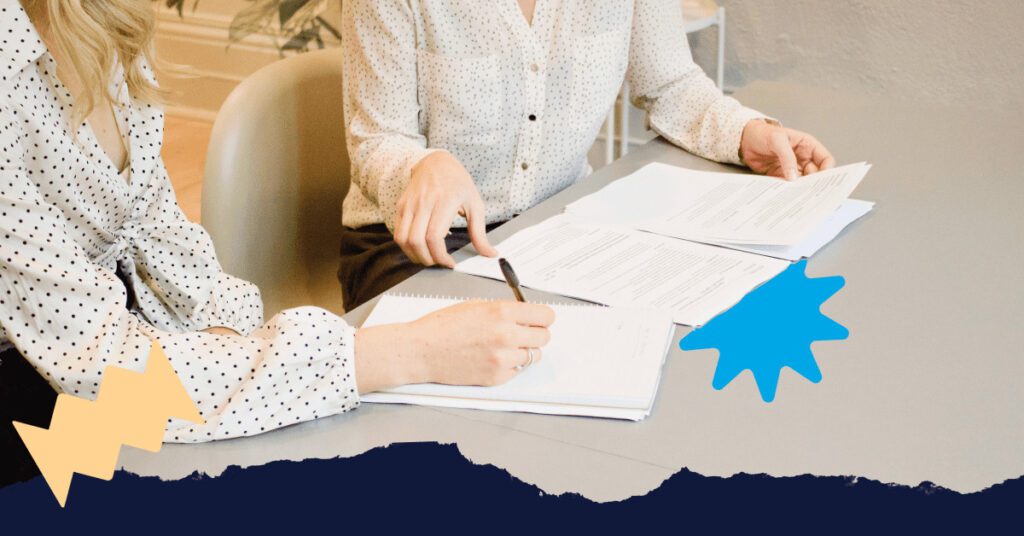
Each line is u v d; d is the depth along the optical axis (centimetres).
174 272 121
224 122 146
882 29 219
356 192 151
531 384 86
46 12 105
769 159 141
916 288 104
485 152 148
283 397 84
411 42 142
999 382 86
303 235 158
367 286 140
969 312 99
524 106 146
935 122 157
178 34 338
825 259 111
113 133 115
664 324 96
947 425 80
